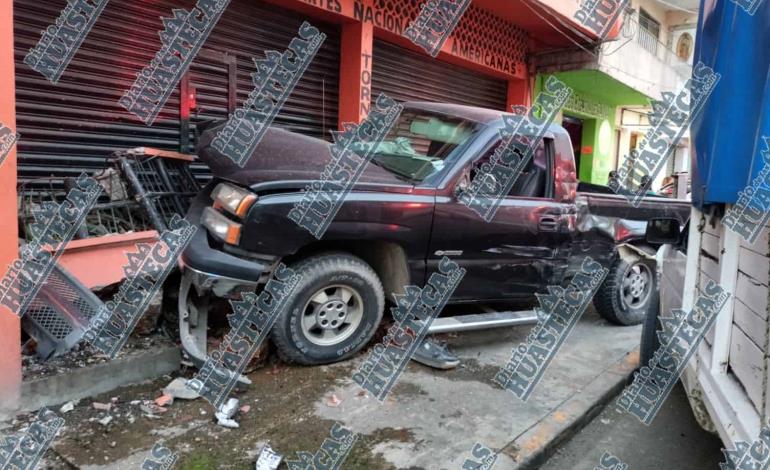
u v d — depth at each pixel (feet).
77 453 8.65
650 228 10.89
